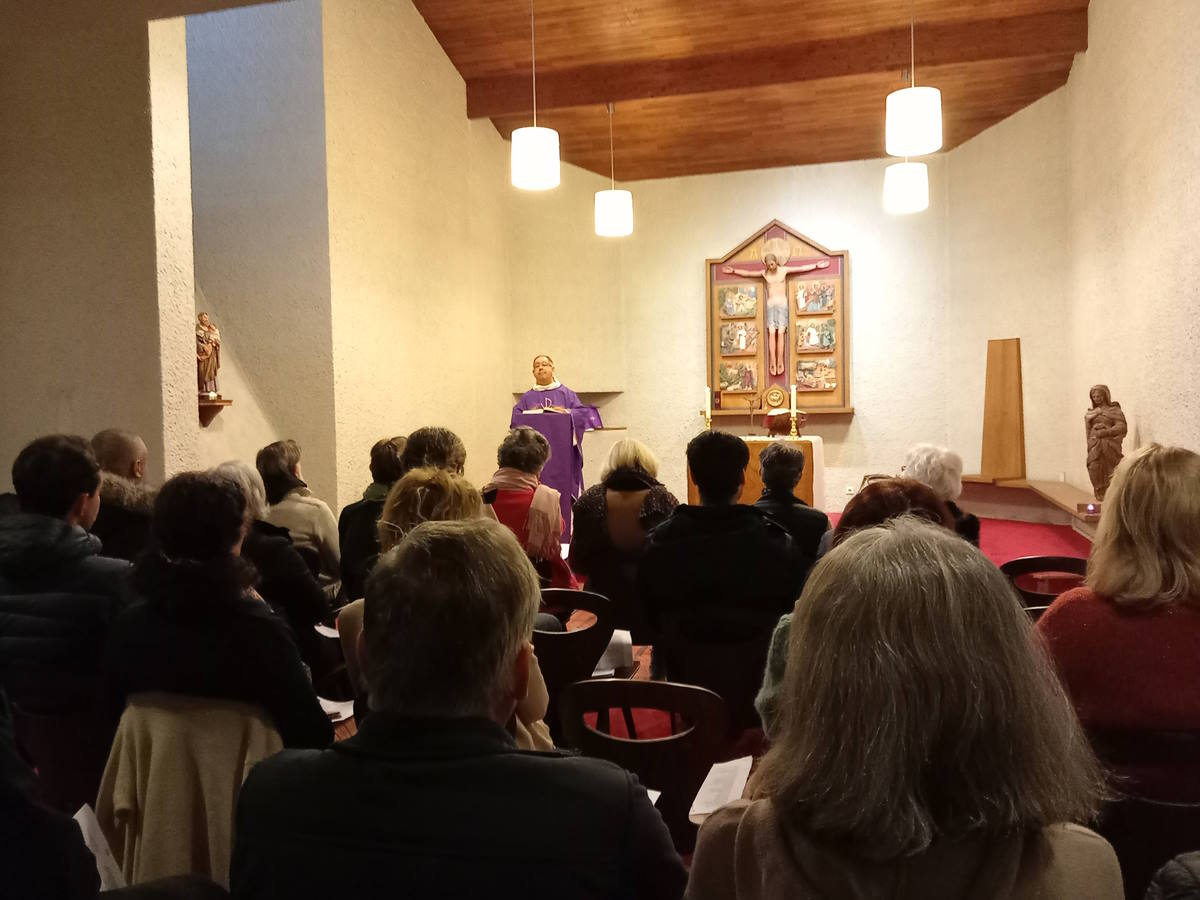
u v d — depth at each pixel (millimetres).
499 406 9273
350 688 2906
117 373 4680
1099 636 1587
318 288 6430
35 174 4727
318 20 6344
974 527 3250
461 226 8453
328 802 1051
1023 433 8891
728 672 2670
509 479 3656
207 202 6621
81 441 2219
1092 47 7465
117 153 4625
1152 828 1552
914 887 808
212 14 6566
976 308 9227
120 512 2770
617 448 3840
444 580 1119
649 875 1050
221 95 6570
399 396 7320
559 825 1014
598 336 10047
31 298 4750
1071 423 8383
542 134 6602
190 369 4852
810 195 9789
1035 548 7582
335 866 1027
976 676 831
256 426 6516
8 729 1052
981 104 8617
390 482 3525
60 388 4738
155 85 4598
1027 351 8773
